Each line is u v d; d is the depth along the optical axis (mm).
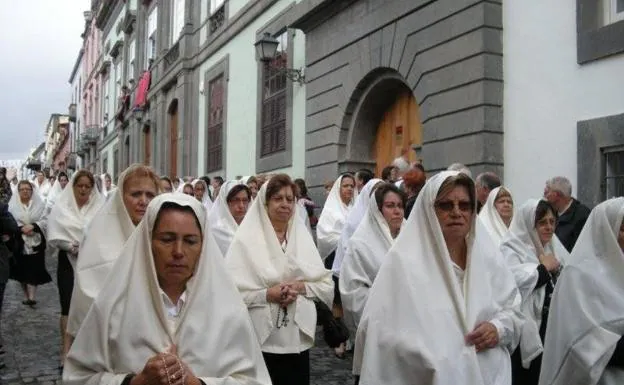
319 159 11375
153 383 2039
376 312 2725
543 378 3287
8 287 11039
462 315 2707
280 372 3719
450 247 2910
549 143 6953
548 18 7023
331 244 7078
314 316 3832
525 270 3779
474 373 2646
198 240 2330
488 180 5414
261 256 3836
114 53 33500
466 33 7816
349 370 5898
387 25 9500
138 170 3566
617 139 6113
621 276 3082
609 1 6543
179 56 20203
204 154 18344
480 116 7520
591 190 6391
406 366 2607
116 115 30984
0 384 5406
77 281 3117
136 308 2205
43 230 8281
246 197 5043
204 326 2246
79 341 2232
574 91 6664
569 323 3133
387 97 10383
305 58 12086
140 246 2285
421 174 6270
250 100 15008
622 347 2973
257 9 14445
